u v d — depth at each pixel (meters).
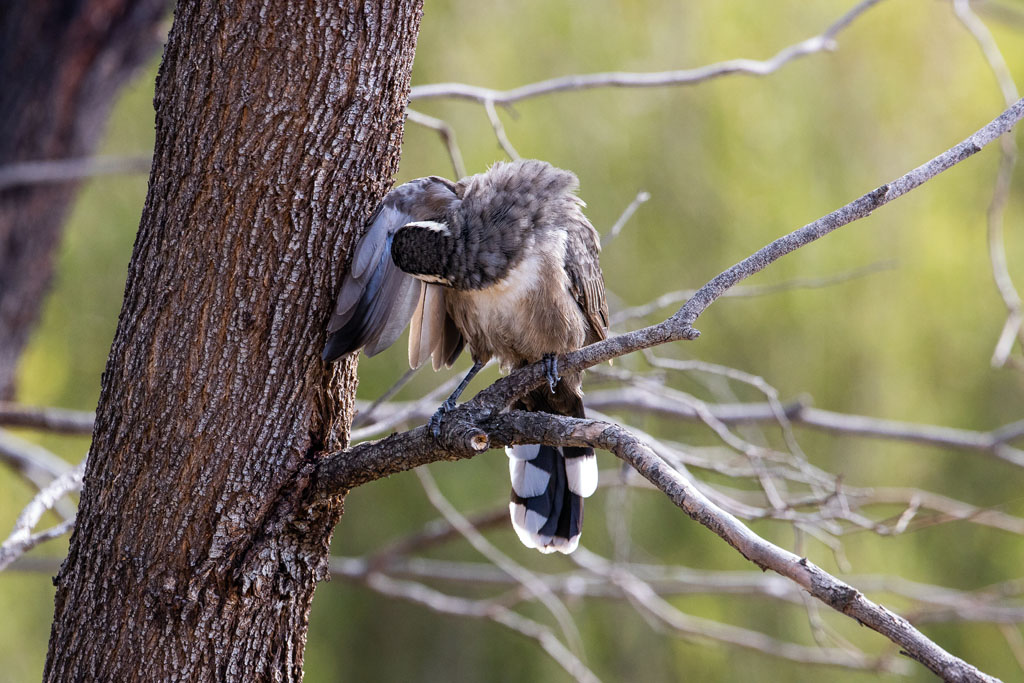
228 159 5.03
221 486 5.18
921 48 12.88
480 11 12.47
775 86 12.51
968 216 12.71
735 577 11.59
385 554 11.20
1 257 11.17
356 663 13.06
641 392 10.66
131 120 15.62
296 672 5.45
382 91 5.25
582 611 13.05
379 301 5.65
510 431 5.16
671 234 12.23
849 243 12.22
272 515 5.28
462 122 11.98
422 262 6.48
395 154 5.51
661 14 12.62
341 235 5.29
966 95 12.82
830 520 9.35
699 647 12.76
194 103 5.03
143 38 11.72
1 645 13.47
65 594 5.31
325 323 5.31
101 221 14.15
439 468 12.80
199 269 5.09
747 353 12.23
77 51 11.22
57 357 13.84
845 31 12.77
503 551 13.41
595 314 7.85
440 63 12.20
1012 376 12.42
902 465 12.57
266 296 5.16
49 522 14.15
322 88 5.06
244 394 5.18
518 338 7.36
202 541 5.17
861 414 12.30
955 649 12.59
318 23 4.99
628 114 12.39
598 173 12.22
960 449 10.26
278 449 5.26
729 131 12.33
